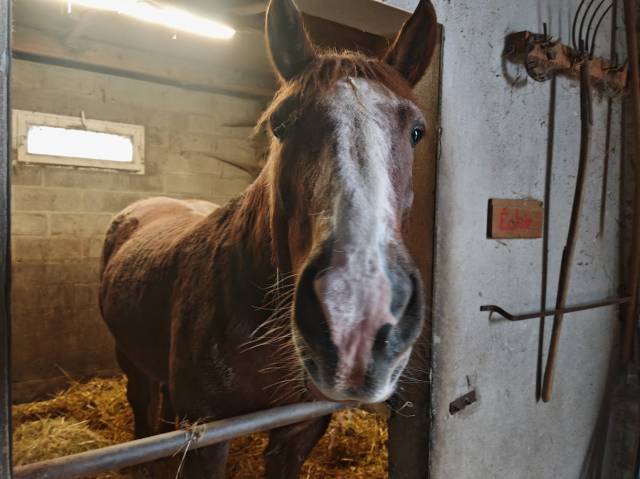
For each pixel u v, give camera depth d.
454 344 1.31
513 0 1.41
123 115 3.07
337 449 1.91
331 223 0.68
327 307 0.63
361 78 0.83
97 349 3.01
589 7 1.56
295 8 0.89
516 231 1.45
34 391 2.79
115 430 2.25
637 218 1.79
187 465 1.11
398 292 0.65
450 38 1.22
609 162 1.82
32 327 2.79
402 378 1.29
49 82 2.79
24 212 2.73
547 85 1.54
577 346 1.73
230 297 1.09
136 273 1.57
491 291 1.41
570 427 1.77
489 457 1.46
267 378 1.07
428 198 1.25
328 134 0.75
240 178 3.65
